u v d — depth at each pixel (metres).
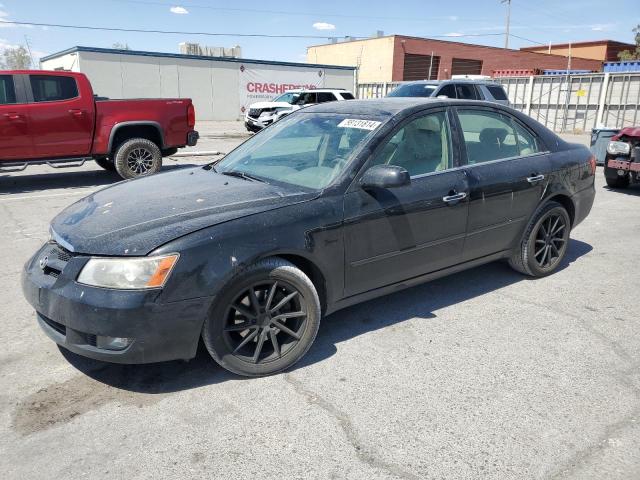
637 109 20.47
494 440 2.58
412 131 3.71
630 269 5.08
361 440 2.58
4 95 8.33
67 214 3.36
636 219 7.16
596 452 2.50
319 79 32.72
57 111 8.70
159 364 3.25
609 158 8.97
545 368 3.25
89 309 2.67
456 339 3.62
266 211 3.03
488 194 4.03
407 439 2.59
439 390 3.01
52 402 2.87
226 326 2.96
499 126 4.36
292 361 3.18
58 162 8.97
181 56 28.06
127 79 26.89
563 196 4.75
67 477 2.32
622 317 3.99
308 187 3.36
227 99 30.09
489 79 18.52
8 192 8.77
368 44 44.56
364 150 3.44
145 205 3.18
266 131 4.40
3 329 3.73
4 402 2.86
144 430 2.64
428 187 3.66
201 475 2.34
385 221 3.43
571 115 22.67
